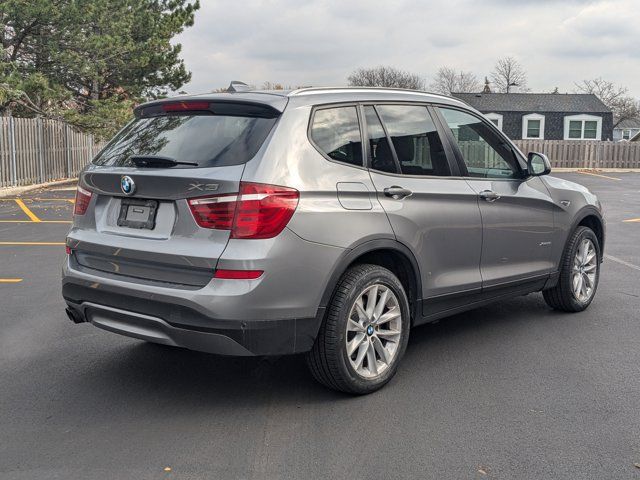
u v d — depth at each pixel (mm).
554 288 6066
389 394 4219
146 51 27453
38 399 4141
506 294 5379
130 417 3875
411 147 4570
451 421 3809
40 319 5938
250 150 3758
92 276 4082
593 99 48781
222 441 3557
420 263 4461
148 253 3811
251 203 3605
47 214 14000
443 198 4625
